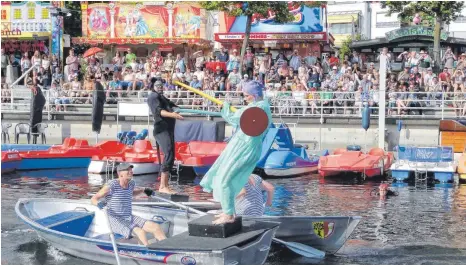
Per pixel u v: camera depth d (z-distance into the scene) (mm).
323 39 36812
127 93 31406
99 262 11453
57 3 39375
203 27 39125
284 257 11977
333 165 21453
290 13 35062
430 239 13219
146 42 39344
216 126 24281
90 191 18656
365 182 20766
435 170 20766
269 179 21297
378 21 53625
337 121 27219
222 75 31062
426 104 27875
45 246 12516
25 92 32219
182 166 22266
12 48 41469
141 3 39688
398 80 28594
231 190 10453
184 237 10547
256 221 11219
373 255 12102
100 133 29516
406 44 36594
